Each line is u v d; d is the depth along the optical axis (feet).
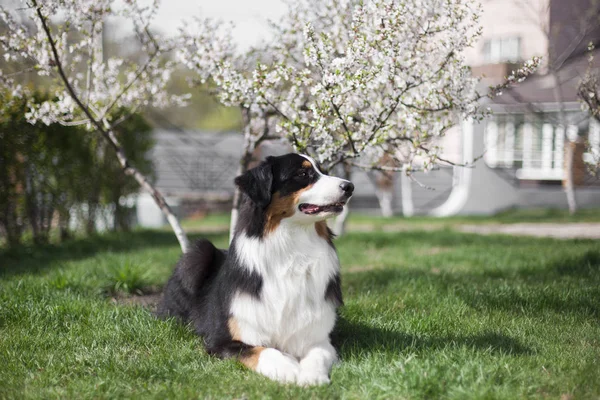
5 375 11.46
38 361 12.26
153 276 21.86
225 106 19.57
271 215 12.37
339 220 36.19
